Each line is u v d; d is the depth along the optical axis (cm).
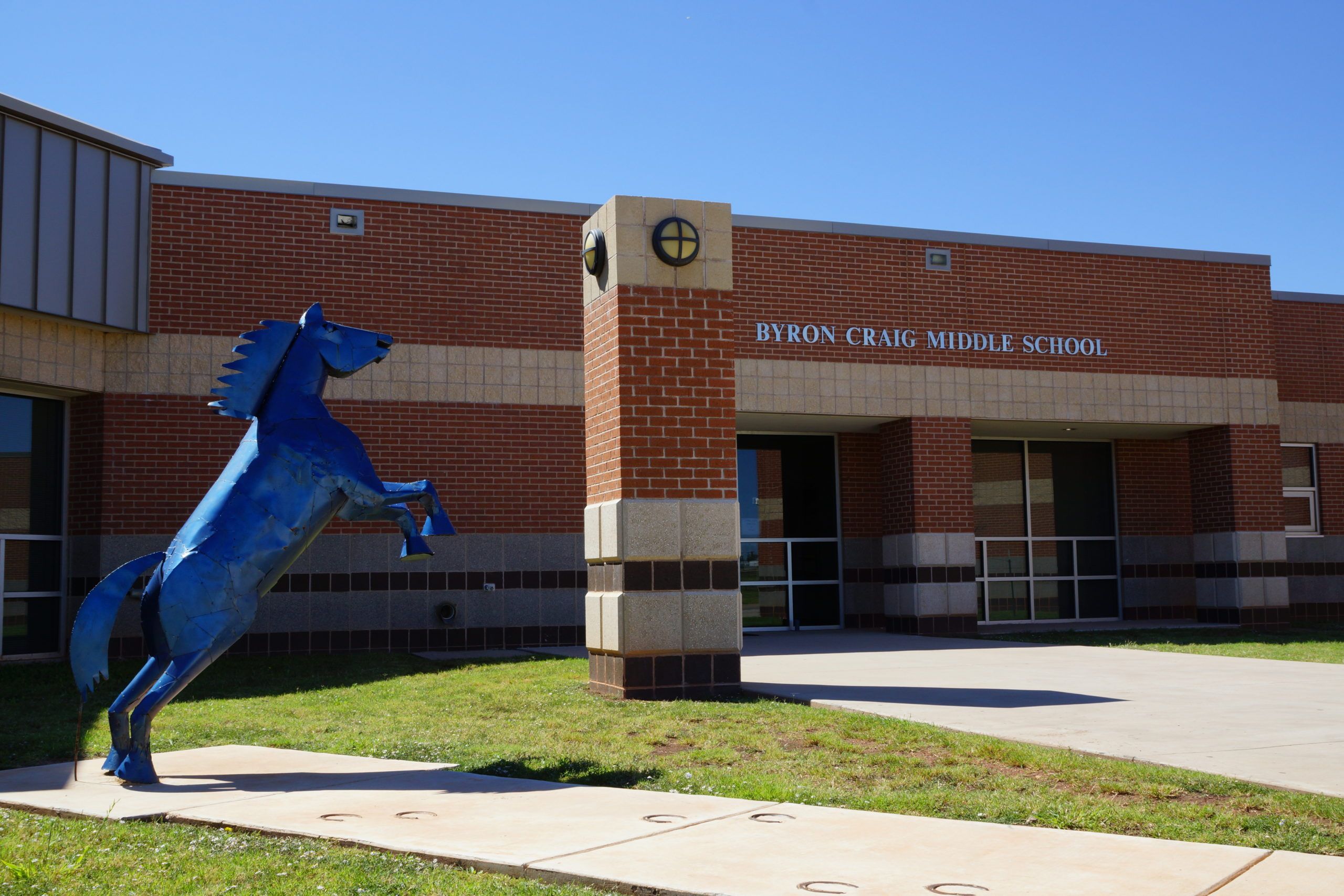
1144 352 2206
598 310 1238
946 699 1053
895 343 2072
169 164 1770
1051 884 460
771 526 2217
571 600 1898
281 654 1762
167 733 977
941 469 2073
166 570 758
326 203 1841
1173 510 2417
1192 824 588
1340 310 2570
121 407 1728
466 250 1898
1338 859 498
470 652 1802
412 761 832
